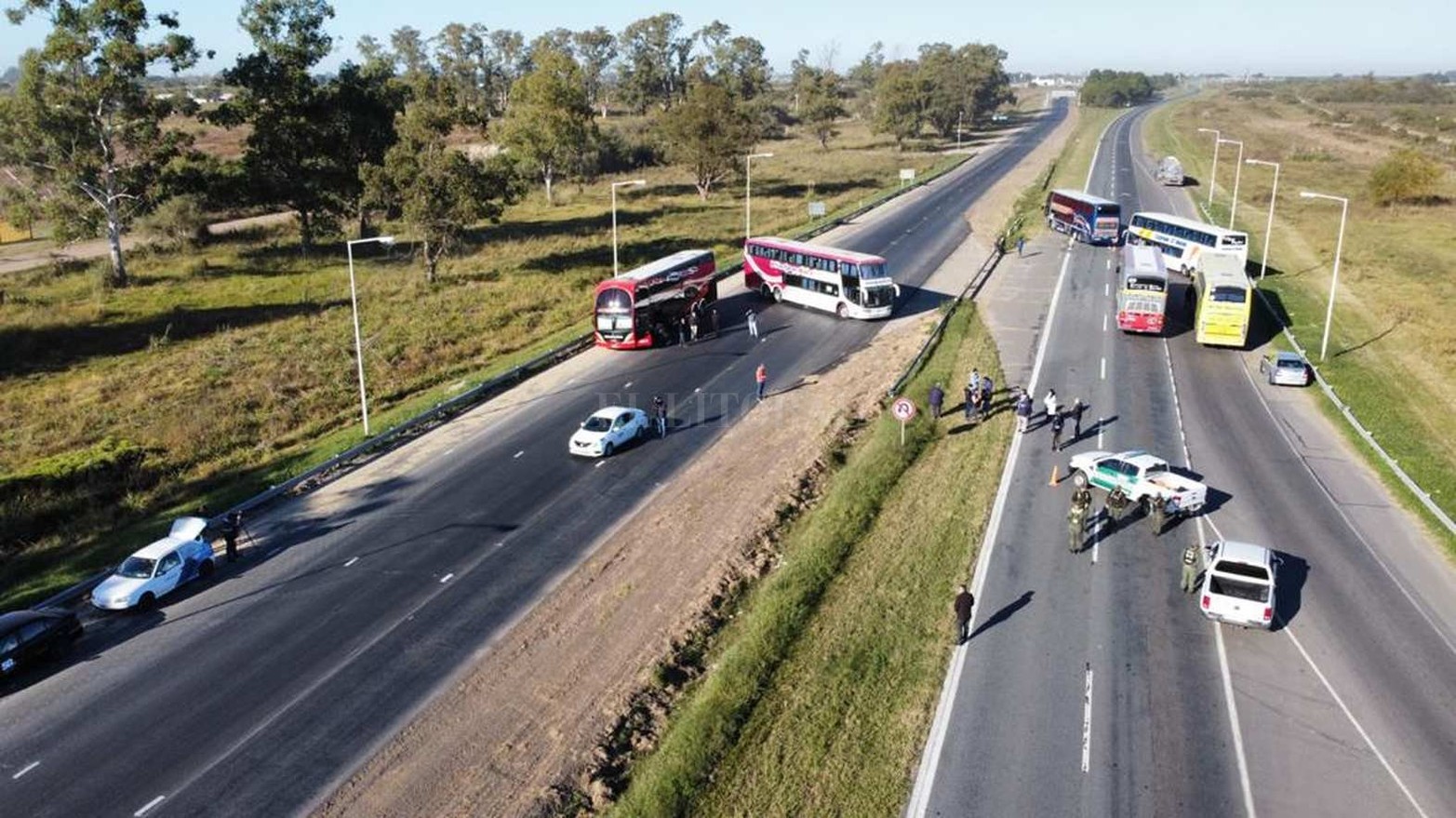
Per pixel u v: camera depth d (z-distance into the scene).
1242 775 21.17
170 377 51.31
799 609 27.14
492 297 66.88
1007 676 24.56
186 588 30.20
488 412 45.00
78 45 65.31
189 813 20.50
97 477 38.44
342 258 80.56
